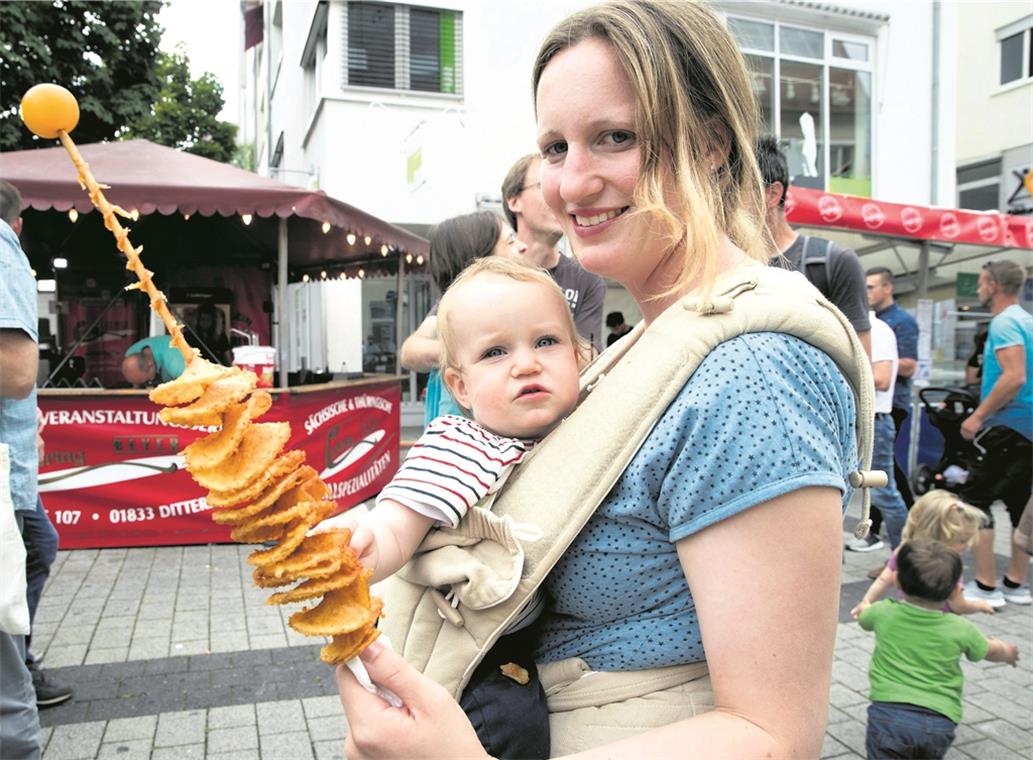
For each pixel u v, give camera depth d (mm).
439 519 963
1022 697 3234
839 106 11234
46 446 5312
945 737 2506
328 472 6070
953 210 7066
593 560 921
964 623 2639
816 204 6352
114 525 5457
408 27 10195
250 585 4707
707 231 865
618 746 751
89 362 8945
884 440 4539
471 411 1210
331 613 785
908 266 8109
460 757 798
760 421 776
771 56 10711
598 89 898
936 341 8297
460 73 10406
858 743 2902
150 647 3795
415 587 1040
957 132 13688
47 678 3219
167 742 2941
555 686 1008
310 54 11930
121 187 5254
